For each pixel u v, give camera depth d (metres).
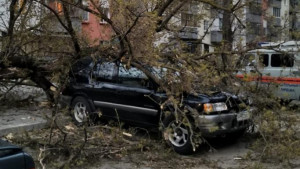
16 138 6.62
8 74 8.62
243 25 8.43
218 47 7.16
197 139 6.25
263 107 6.51
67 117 7.05
